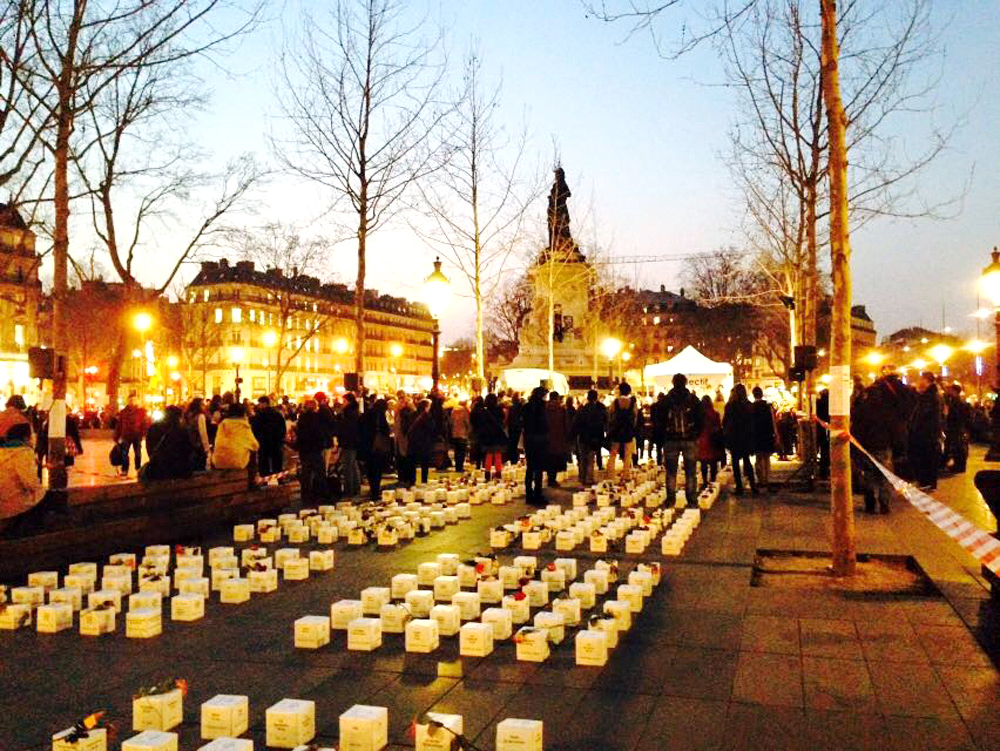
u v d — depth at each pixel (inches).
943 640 283.1
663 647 280.5
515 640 269.0
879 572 396.8
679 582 379.2
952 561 403.2
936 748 198.2
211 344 3353.8
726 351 2874.0
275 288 3646.7
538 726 193.8
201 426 746.2
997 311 685.3
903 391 582.2
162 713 212.8
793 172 745.6
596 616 286.0
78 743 187.5
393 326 5654.5
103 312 2711.6
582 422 784.3
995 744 200.2
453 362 5846.5
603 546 456.8
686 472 645.3
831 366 390.0
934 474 721.0
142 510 496.7
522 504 673.0
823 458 822.5
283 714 202.5
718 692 237.1
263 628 310.7
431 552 463.5
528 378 1465.3
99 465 1069.1
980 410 1434.5
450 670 258.8
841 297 385.1
